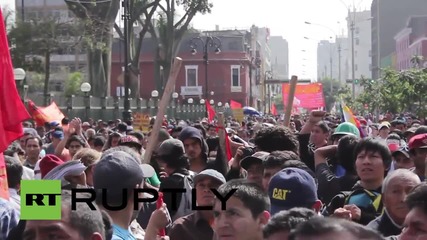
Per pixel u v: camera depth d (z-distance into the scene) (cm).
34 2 7838
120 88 6312
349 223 229
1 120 578
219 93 8381
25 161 1066
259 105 10419
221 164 865
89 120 2989
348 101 5678
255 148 755
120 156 445
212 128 1561
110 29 4228
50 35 4166
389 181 488
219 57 8375
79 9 4153
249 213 416
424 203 355
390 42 10912
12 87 582
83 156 641
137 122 1822
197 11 5294
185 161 679
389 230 490
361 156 585
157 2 4734
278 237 343
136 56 4753
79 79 6253
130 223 471
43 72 4484
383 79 3816
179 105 5612
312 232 225
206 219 551
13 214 527
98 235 347
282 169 524
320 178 688
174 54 5403
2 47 584
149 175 514
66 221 338
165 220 460
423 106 3316
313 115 875
